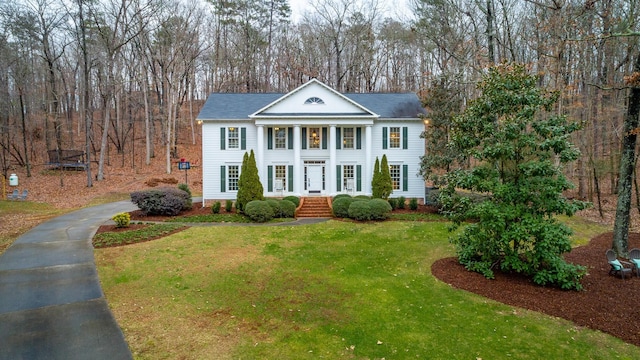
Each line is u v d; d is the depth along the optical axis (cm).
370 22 4206
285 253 1306
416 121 2422
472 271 1091
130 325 767
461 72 2231
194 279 1039
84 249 1298
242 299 905
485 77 1158
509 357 650
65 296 909
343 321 787
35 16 3123
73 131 4322
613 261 1069
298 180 2378
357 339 712
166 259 1211
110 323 775
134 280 1023
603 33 1337
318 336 724
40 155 3594
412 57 4431
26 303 867
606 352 670
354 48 4359
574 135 2328
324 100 2392
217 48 4122
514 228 991
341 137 2456
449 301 887
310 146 2484
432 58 3894
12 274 1053
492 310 836
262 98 2583
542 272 975
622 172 1322
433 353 664
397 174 2442
